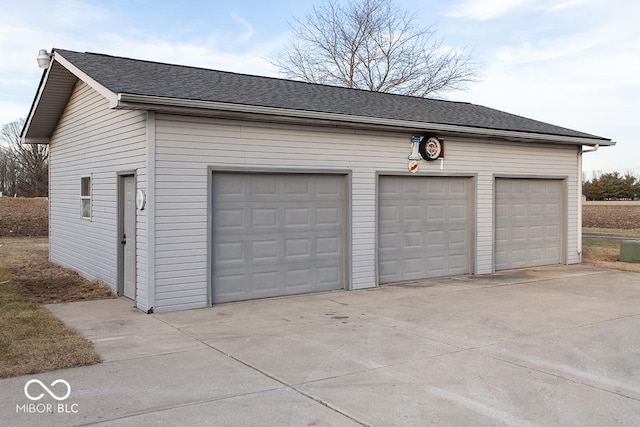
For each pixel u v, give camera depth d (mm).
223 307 8266
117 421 4031
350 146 9758
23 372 5086
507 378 5043
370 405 4371
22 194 49344
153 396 4551
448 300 8852
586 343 6281
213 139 8289
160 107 7504
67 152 12078
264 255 8992
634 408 4328
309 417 4129
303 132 9211
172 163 7918
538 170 12664
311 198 9469
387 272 10484
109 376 5059
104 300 8758
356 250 9867
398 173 10375
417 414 4191
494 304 8531
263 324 7176
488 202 11789
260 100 8711
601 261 13945
